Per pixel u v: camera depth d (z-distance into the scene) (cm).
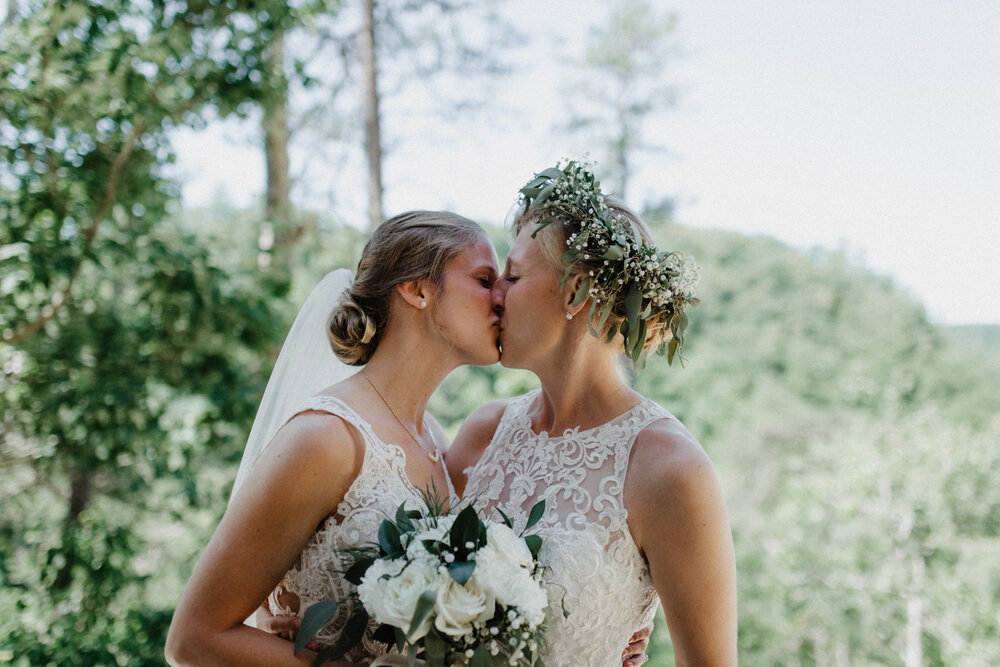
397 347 214
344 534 188
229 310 753
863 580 1209
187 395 769
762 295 2081
